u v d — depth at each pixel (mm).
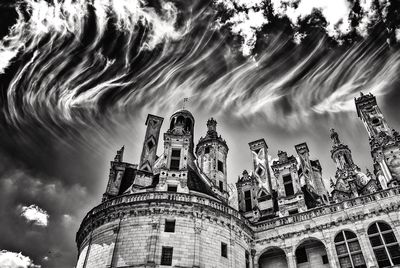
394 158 38188
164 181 35562
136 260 28375
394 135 40250
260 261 35562
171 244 29578
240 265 31688
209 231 31469
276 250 35500
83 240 34062
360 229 30438
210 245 30562
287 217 35094
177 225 30859
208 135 52375
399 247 28031
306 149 49531
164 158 38062
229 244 31859
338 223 31891
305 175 45594
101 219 32531
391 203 30359
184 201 32125
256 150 49781
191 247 29656
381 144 40344
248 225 35688
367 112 48188
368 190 47031
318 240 32219
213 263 29578
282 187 40156
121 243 29797
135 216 31422
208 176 45625
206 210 32406
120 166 41938
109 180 40250
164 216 31359
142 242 29531
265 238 34750
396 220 29344
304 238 32750
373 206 31141
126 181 40688
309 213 34156
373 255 28469
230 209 34781
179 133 40875
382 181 38812
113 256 28984
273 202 42094
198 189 37156
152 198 32656
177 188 35062
